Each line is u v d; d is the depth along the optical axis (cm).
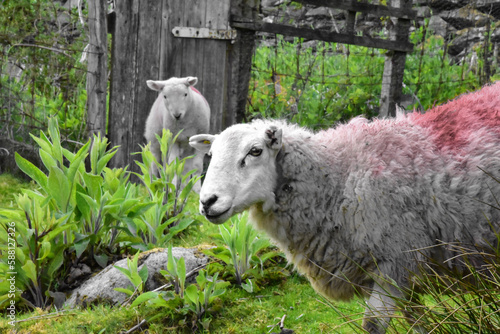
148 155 489
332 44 1111
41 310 342
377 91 948
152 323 317
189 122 710
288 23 1187
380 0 1084
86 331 315
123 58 743
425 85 937
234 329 313
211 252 371
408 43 809
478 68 957
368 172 266
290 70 991
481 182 259
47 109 807
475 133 269
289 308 346
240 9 706
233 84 733
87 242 380
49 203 398
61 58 785
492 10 1112
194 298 315
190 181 485
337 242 276
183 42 744
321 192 277
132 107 750
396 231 262
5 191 613
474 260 263
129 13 737
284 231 287
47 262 374
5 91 765
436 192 261
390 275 263
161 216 424
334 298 292
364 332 267
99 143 450
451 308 242
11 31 757
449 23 1138
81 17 828
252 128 285
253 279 373
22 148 708
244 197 271
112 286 356
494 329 230
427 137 277
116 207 400
